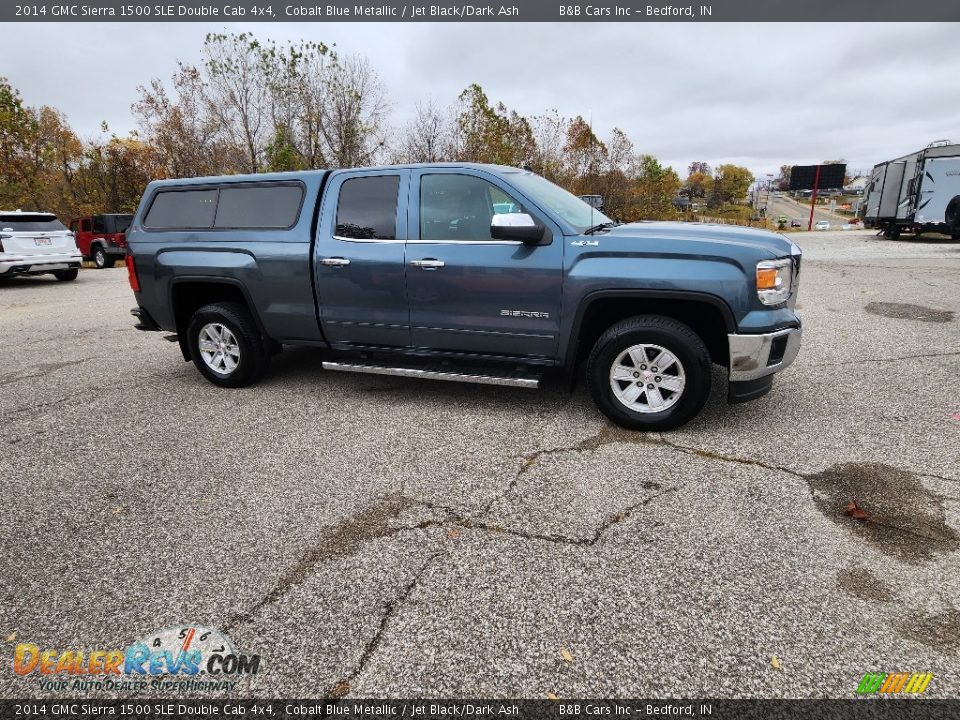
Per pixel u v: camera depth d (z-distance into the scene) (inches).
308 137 993.5
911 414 155.6
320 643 81.2
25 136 866.1
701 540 102.1
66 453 146.6
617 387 149.9
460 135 1024.2
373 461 137.5
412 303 163.5
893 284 374.3
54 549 104.9
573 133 1128.2
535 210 148.8
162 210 197.2
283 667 77.5
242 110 979.9
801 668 74.8
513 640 80.6
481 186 155.3
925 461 128.6
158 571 97.8
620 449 139.7
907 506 111.0
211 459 140.9
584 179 1155.9
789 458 132.0
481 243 153.1
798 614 83.9
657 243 138.2
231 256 182.9
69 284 532.7
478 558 98.9
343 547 103.2
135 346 266.8
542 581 92.5
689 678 73.9
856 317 279.9
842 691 71.4
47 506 120.3
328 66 954.1
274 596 90.9
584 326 151.2
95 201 1125.7
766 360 134.9
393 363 174.7
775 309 136.4
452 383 196.1
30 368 231.6
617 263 140.5
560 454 138.0
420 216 160.9
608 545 101.5
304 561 99.4
